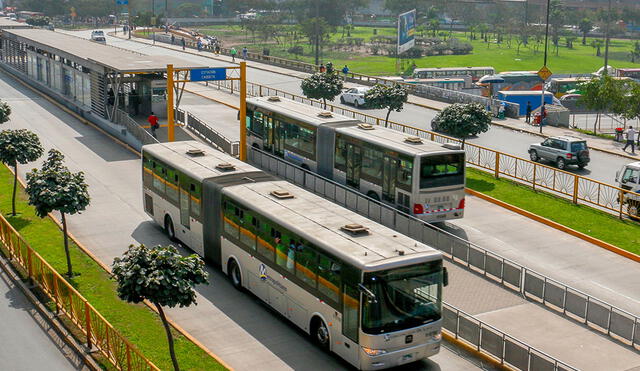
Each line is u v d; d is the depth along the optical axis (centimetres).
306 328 1864
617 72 9456
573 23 19400
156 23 15400
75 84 5069
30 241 2520
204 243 2375
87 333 1789
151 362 1662
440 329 1716
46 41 5869
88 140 4256
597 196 3328
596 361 1823
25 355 1784
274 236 1977
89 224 2772
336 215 1995
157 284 1455
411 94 6644
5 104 3928
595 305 2023
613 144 4697
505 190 3456
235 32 17438
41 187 2138
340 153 3222
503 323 2033
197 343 1819
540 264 2533
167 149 2781
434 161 2766
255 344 1859
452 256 2536
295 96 6125
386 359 1645
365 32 17875
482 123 3716
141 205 3055
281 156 3700
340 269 1695
